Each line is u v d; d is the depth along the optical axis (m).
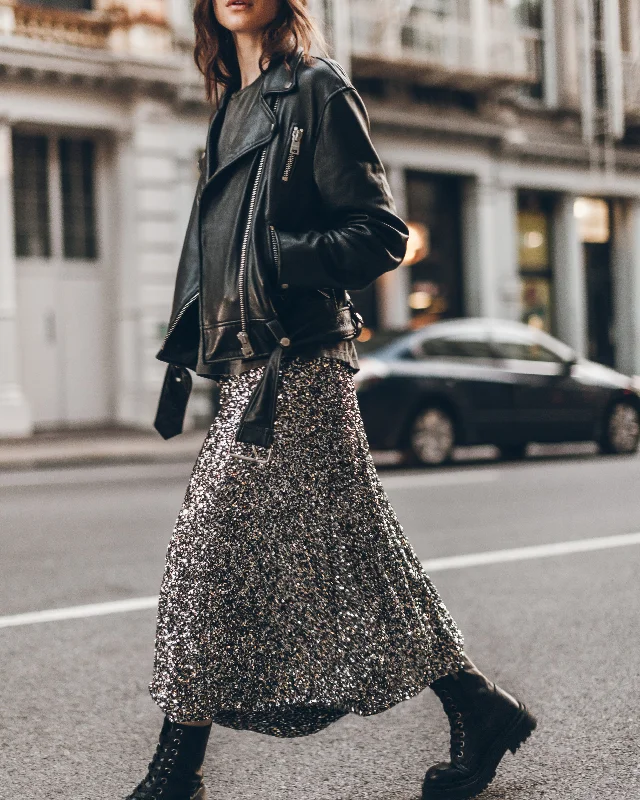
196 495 2.25
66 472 11.74
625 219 24.34
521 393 12.40
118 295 17.05
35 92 15.77
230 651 2.20
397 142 20.00
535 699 3.55
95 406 17.09
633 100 23.41
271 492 2.22
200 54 2.47
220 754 3.06
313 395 2.26
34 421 16.50
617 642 4.24
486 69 20.45
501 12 20.88
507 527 7.20
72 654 4.15
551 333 23.16
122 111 16.62
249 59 2.37
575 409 12.88
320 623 2.24
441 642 2.42
